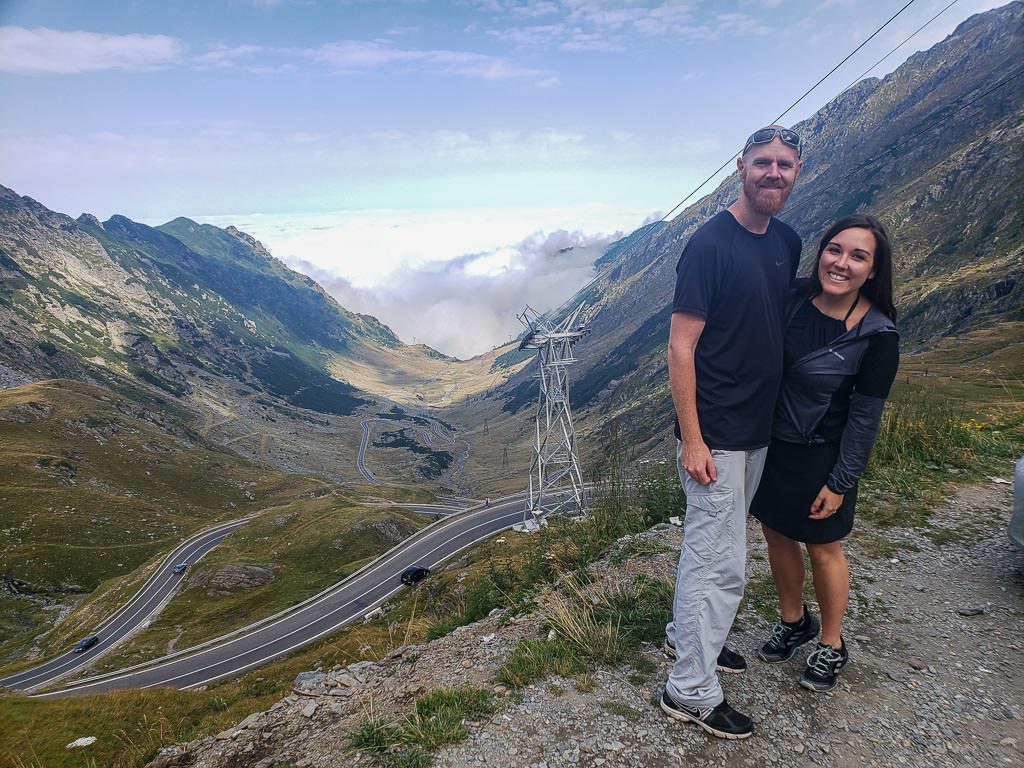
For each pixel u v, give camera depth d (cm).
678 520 724
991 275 14400
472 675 434
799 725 347
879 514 668
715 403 332
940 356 9331
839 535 357
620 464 902
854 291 338
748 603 500
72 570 8825
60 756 773
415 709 385
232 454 18638
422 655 509
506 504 8156
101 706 1304
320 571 7331
